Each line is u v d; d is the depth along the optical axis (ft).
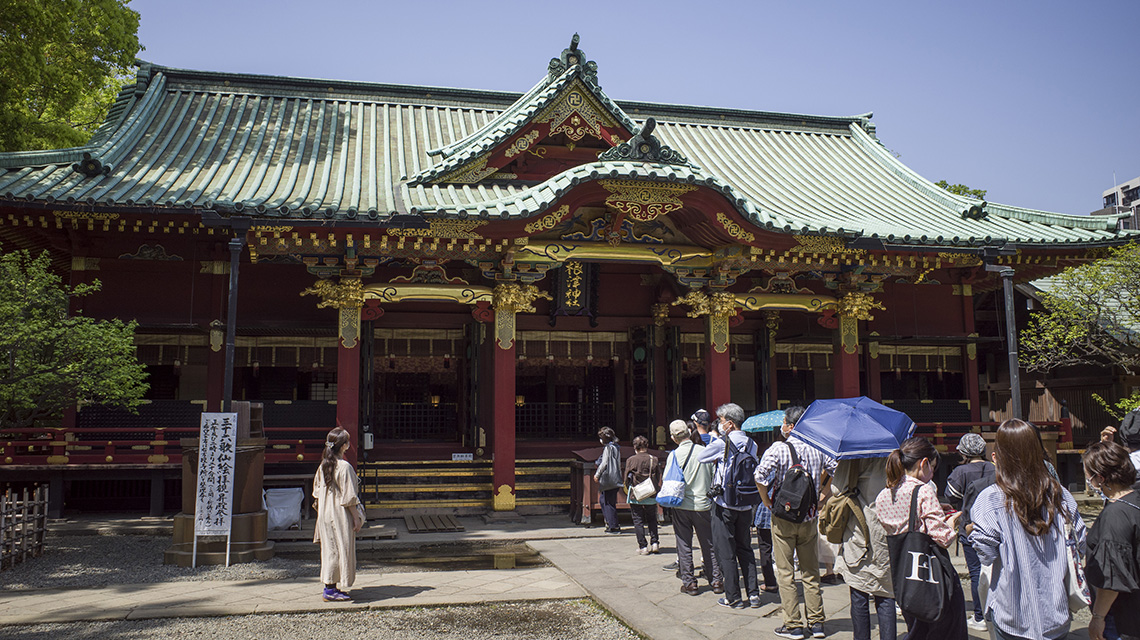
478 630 23.18
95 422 47.32
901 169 70.38
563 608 25.77
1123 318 55.01
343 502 26.32
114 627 23.17
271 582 29.37
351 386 45.16
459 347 58.23
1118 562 14.93
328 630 23.08
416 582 29.35
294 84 68.18
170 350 50.21
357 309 45.80
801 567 22.50
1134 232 54.39
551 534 40.96
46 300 39.14
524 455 57.98
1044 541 15.75
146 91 63.10
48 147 62.54
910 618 17.94
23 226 46.21
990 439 55.67
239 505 33.86
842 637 22.16
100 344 39.17
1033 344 59.82
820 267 51.47
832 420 20.58
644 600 25.88
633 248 49.01
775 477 22.39
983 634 22.84
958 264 53.16
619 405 66.49
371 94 69.87
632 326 61.05
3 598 26.53
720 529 25.32
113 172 47.80
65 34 52.19
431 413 61.00
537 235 47.67
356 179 52.16
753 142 76.74
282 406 49.57
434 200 48.24
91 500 48.78
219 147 56.39
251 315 50.90
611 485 40.93
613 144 51.39
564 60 52.08
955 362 63.52
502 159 50.78
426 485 51.13
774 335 62.95
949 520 17.01
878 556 18.61
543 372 67.10
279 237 43.32
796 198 62.18
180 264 50.16
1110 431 24.71
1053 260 57.06
